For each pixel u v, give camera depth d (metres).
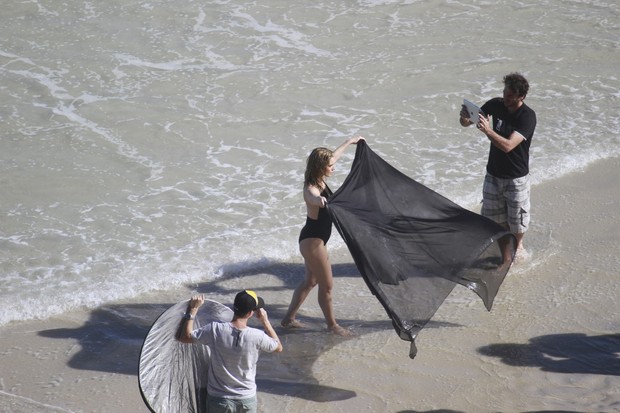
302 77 55.00
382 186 26.78
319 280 27.39
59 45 59.16
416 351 24.12
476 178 41.47
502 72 55.28
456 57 57.94
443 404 23.67
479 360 25.97
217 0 67.75
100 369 26.80
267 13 65.69
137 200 40.09
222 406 19.83
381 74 55.38
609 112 48.81
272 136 47.12
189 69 56.09
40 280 32.97
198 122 48.75
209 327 19.92
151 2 66.88
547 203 38.28
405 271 25.12
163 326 19.38
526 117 29.44
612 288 30.23
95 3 66.31
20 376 26.27
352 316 29.77
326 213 26.58
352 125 48.31
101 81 54.00
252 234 36.84
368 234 25.00
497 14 65.94
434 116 49.38
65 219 38.22
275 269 34.12
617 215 36.59
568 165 42.22
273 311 30.38
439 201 26.88
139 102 51.22
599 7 67.19
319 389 24.78
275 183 41.81
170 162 44.22
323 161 25.88
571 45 59.81
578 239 34.53
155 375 19.42
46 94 51.97
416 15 65.81
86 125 48.16
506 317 28.67
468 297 30.50
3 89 52.34
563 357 25.95
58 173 42.66
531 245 34.16
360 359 26.53
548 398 23.70
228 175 42.69
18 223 37.72
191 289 32.47
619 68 55.62
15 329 29.50
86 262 34.47
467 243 26.39
